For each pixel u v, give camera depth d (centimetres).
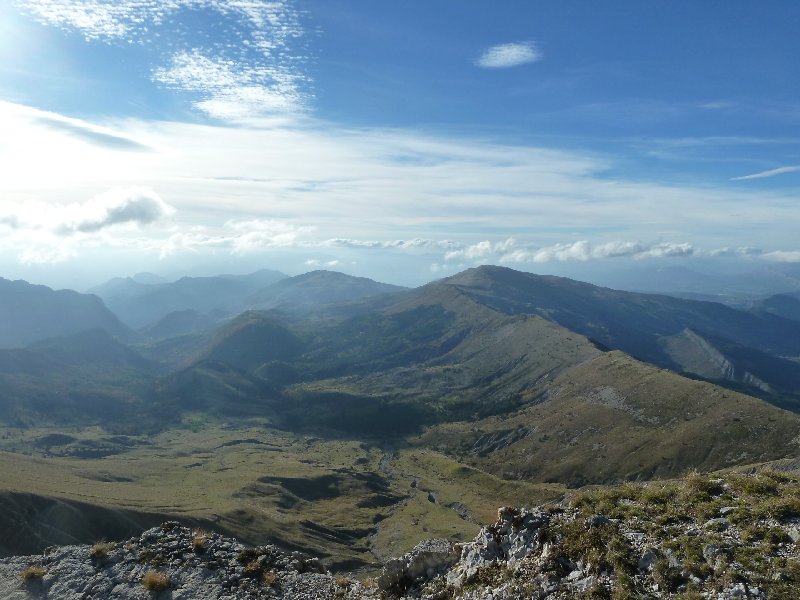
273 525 17725
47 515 13888
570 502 2456
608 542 2036
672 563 1841
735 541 1864
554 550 2100
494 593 2072
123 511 15400
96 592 2648
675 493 2291
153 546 3062
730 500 2131
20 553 12625
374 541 18762
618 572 1867
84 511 14538
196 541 3094
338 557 16075
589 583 1881
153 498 19650
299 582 2808
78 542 13550
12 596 2667
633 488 2441
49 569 2898
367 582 2773
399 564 2633
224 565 2916
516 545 2283
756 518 1958
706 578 1744
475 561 2369
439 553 2612
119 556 2980
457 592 2255
